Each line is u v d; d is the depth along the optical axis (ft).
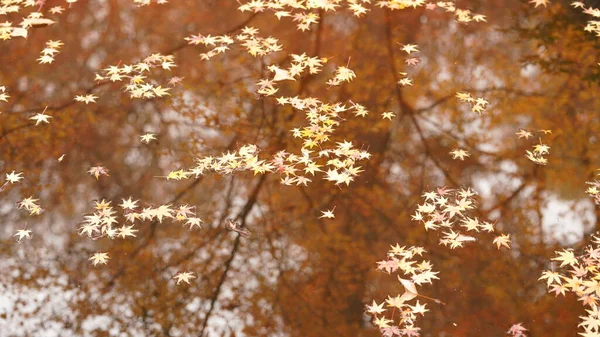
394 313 11.17
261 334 10.80
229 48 18.31
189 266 12.00
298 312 11.21
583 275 11.80
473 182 14.07
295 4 20.17
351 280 11.80
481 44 18.76
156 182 13.85
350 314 11.17
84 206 13.20
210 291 11.55
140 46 18.25
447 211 13.21
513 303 11.41
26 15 19.47
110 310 11.13
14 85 16.61
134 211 13.07
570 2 20.59
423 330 10.87
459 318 11.11
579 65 17.97
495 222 13.06
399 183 13.99
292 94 16.61
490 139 15.34
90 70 17.26
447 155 14.83
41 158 14.40
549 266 12.12
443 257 12.27
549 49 18.58
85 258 12.08
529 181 14.12
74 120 15.52
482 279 11.85
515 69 17.81
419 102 16.51
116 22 19.26
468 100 16.56
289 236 12.69
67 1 20.12
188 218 12.97
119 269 11.89
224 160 14.40
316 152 14.78
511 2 20.68
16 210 13.04
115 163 14.33
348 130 15.47
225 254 12.28
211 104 16.21
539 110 16.31
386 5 20.34
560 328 10.97
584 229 12.90
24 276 11.68
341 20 19.62
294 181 13.97
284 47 18.39
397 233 12.76
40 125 15.34
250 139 15.14
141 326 10.86
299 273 11.94
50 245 12.32
